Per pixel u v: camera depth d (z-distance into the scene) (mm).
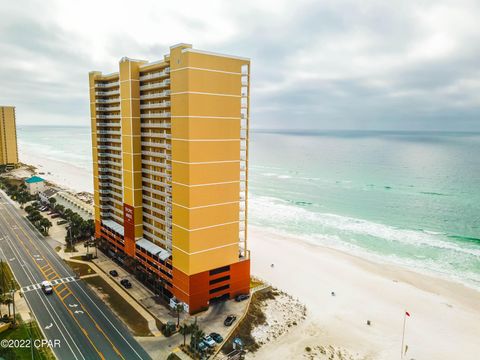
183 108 74625
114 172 114250
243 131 83125
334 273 114188
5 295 88000
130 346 69812
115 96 110812
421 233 155875
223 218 82625
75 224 133250
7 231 139750
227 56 76938
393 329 84062
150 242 98250
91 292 91312
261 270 114875
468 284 108562
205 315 80625
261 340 75312
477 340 80938
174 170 79812
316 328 82562
